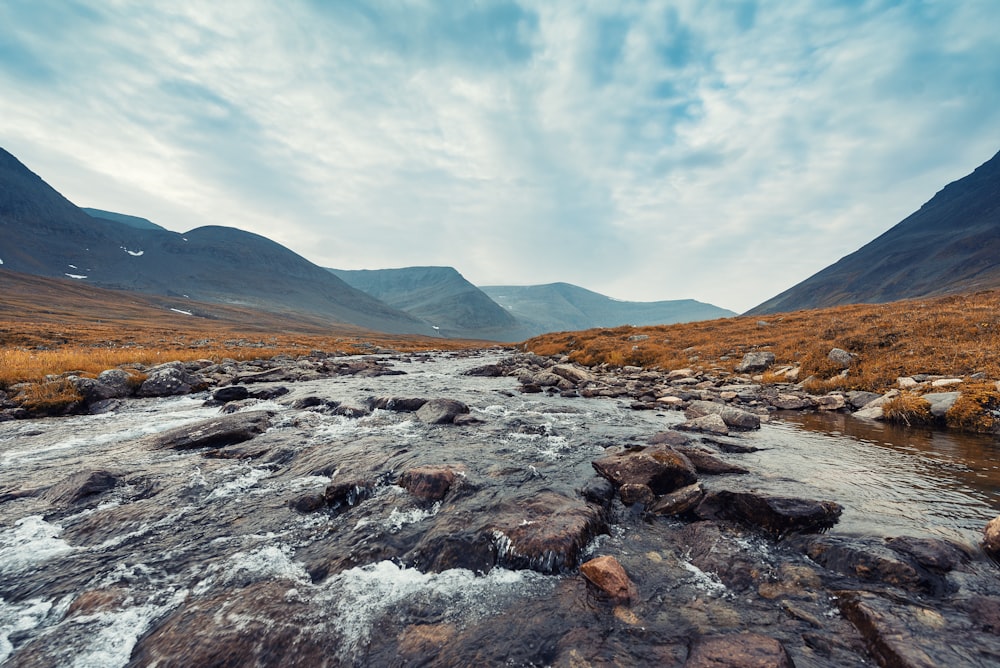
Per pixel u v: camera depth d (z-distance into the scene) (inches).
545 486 357.1
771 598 212.7
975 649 167.2
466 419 593.6
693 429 547.8
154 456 452.1
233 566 249.4
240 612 207.0
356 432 543.8
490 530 274.1
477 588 227.9
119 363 1136.2
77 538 284.7
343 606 213.2
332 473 395.5
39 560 258.5
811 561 242.5
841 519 281.0
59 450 476.7
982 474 370.3
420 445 482.0
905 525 271.3
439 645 187.5
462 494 340.2
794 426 564.7
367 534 282.7
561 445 486.6
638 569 243.1
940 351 703.7
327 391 887.7
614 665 171.9
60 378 813.2
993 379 570.9
